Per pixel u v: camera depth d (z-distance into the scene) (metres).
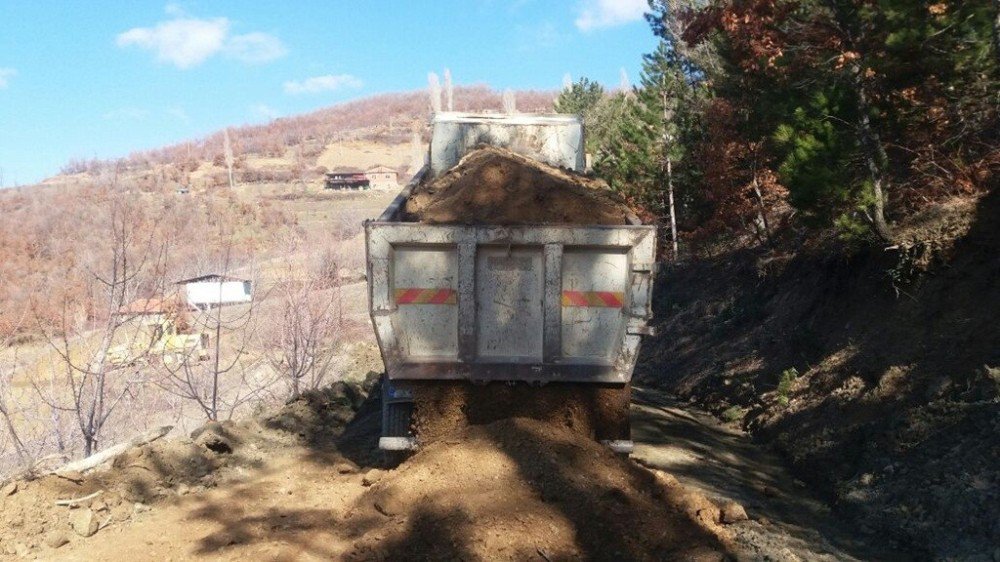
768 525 5.66
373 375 10.85
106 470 6.12
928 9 8.59
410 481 5.28
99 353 9.16
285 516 5.37
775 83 11.84
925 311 8.98
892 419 7.46
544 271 5.68
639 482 5.40
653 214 23.42
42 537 4.97
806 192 10.20
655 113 22.78
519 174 6.72
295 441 7.80
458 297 5.71
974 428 6.38
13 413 9.14
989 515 5.29
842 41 10.19
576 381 5.74
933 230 9.84
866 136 10.28
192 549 4.79
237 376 12.52
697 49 21.45
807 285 13.39
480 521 4.68
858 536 5.96
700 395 13.02
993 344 7.36
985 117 10.29
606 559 4.53
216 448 7.10
